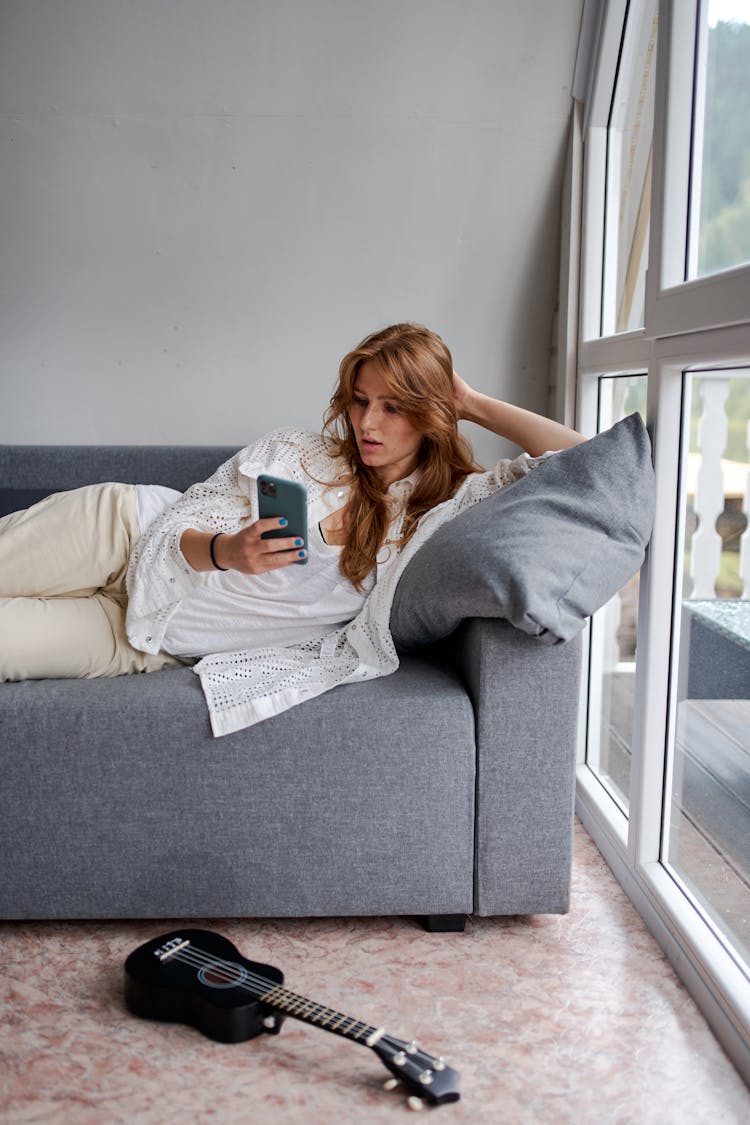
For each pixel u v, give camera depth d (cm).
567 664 170
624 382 227
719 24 165
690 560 186
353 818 172
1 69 240
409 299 259
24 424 263
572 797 175
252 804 171
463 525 174
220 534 179
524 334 262
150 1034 148
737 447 177
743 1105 134
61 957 169
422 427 189
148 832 171
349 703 171
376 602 188
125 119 245
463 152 250
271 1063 142
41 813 170
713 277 150
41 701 169
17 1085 137
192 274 255
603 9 230
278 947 173
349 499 195
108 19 237
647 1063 142
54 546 191
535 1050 145
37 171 248
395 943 175
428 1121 130
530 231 255
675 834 186
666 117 170
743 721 170
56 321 257
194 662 197
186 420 264
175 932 164
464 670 182
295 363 262
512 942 175
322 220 254
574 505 170
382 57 241
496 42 240
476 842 175
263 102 245
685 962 161
